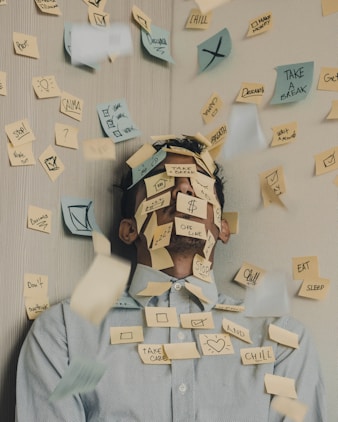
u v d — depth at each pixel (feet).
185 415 4.78
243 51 5.80
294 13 5.61
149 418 4.75
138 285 5.25
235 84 5.81
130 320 5.07
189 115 6.00
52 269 5.27
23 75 5.25
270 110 5.62
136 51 5.92
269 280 5.44
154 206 5.19
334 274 5.24
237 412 4.79
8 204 5.10
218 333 5.07
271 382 4.86
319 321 5.25
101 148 5.58
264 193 5.56
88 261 5.46
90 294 4.50
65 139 5.42
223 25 5.92
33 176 5.23
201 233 5.11
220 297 5.38
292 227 5.42
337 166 5.30
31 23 5.33
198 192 5.19
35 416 4.69
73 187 5.44
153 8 6.08
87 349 4.88
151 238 5.19
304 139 5.45
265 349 4.98
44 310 5.18
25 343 4.96
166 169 5.22
